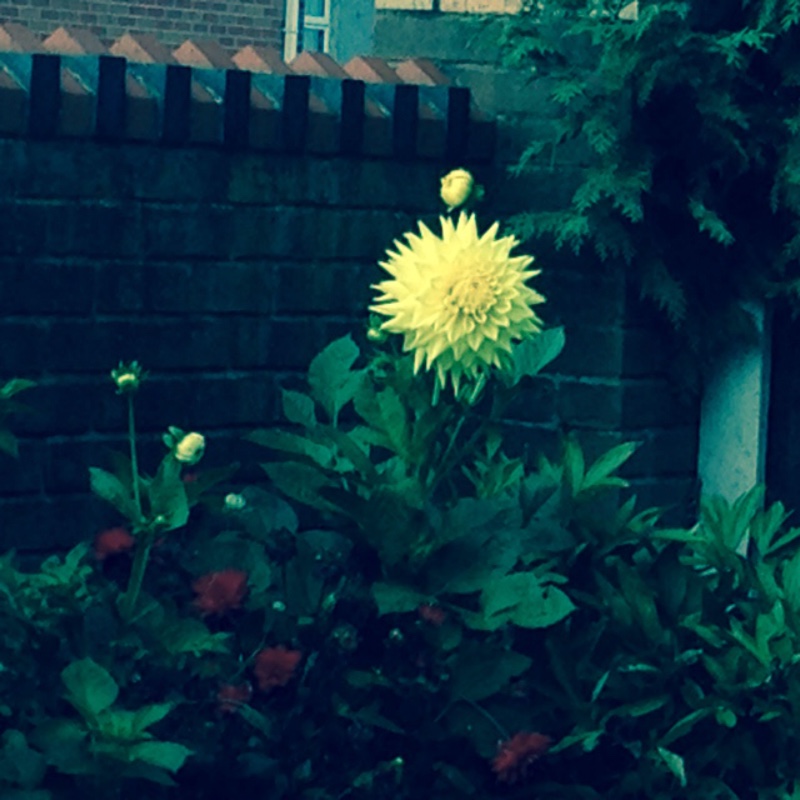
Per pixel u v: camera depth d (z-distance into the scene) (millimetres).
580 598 2779
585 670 2727
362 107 5320
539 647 2748
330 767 2541
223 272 5094
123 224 4883
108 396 4895
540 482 2850
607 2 5383
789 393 5773
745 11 5484
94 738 2283
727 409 5699
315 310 5301
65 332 4809
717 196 5547
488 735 2578
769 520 3061
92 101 4773
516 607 2562
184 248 5008
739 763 2750
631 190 5250
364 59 5777
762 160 5477
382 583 2535
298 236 5242
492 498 2832
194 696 2480
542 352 2773
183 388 5043
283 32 14461
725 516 3021
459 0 5801
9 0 13164
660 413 5617
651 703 2660
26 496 4762
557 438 5602
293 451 2725
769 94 5523
